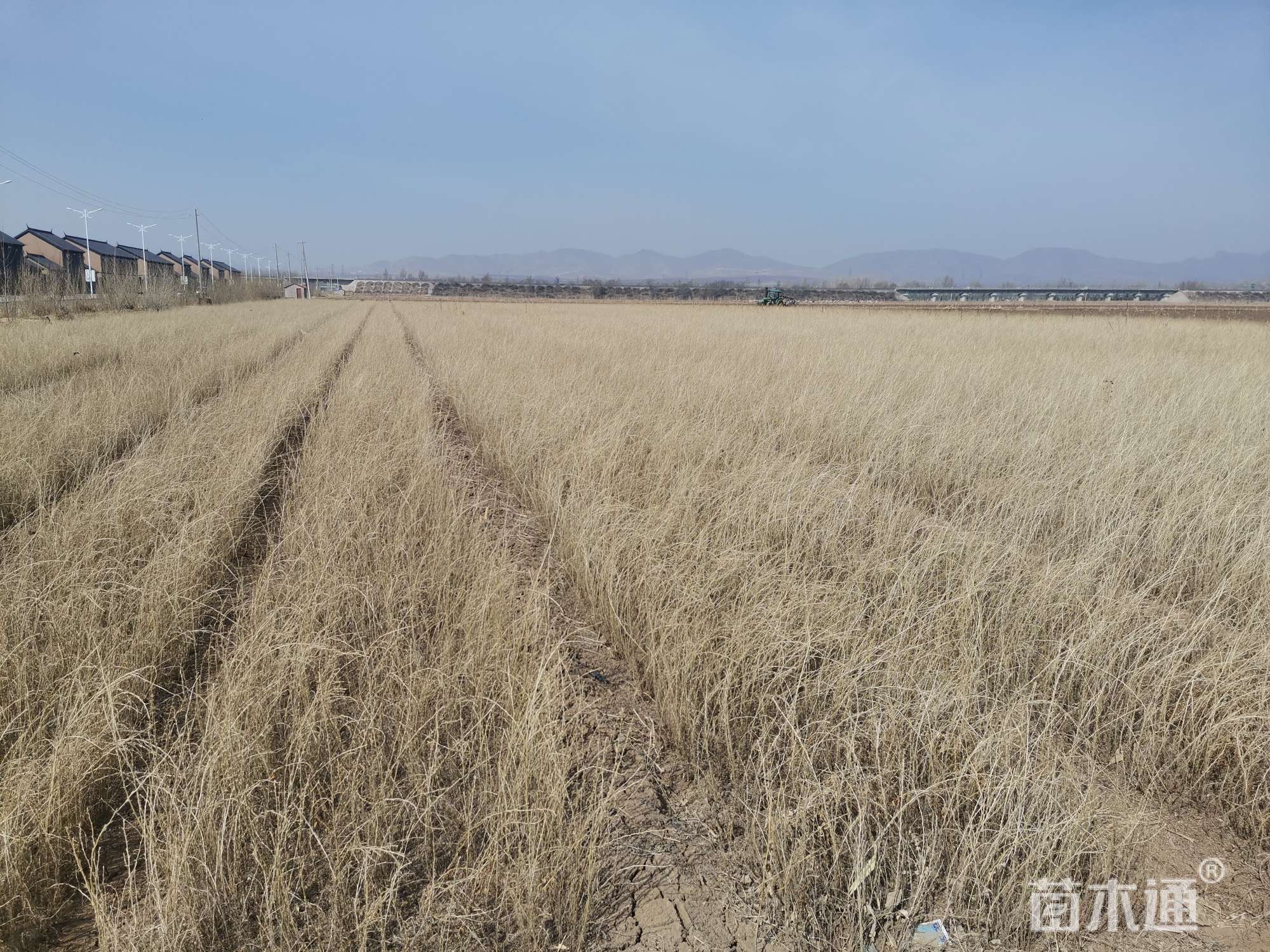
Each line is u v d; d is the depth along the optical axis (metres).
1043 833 2.92
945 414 10.41
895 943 2.77
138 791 3.21
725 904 2.98
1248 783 3.46
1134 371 13.77
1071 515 6.59
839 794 3.11
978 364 15.05
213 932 2.62
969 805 3.20
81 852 3.02
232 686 3.57
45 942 2.75
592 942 2.79
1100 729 3.90
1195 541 5.87
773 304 64.19
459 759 3.49
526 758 3.17
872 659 4.07
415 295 121.25
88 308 33.69
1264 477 7.60
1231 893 3.06
